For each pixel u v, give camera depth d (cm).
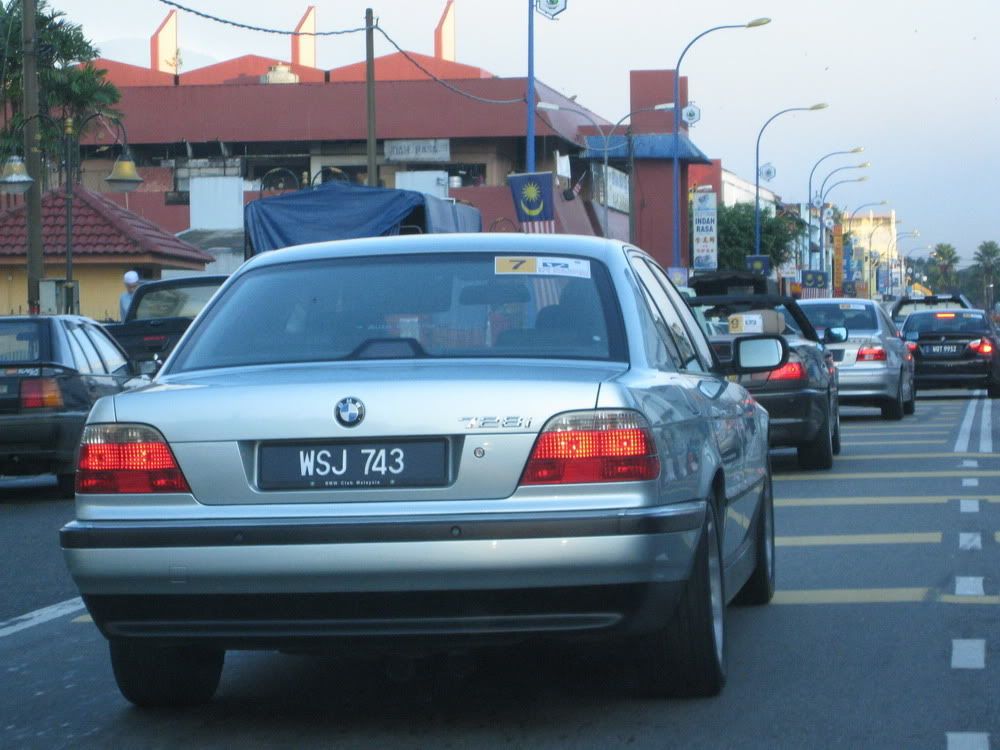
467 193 6103
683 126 7750
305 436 523
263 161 6506
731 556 675
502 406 520
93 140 6369
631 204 4944
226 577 518
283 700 634
